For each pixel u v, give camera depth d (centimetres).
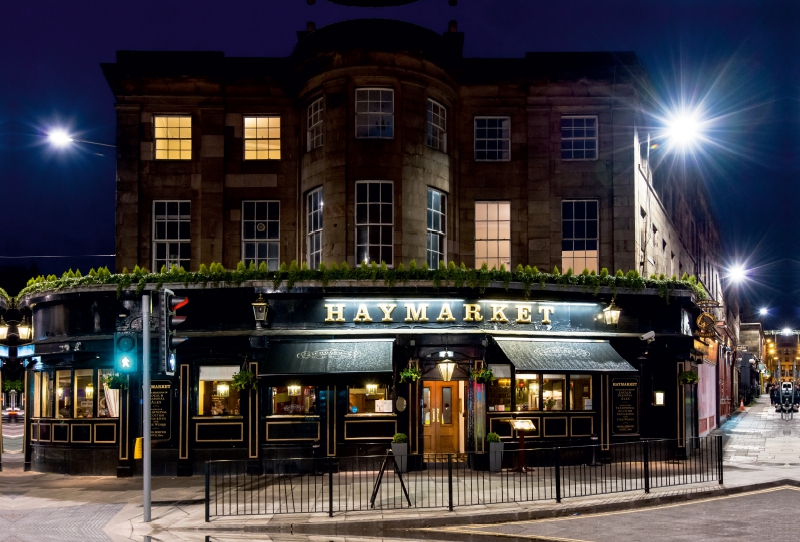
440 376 1873
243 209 2158
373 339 1828
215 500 1273
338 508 1288
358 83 2008
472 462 1814
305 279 1841
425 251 2019
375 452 1809
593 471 1766
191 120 2175
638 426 1966
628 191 2162
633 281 2016
